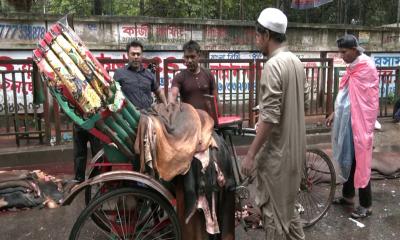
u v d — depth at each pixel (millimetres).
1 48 7242
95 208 2891
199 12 10430
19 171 5043
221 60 6582
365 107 4098
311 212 4148
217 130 3527
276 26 2734
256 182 3059
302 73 2859
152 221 3291
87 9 9117
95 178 2865
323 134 7234
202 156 2943
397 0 12539
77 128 4504
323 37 10047
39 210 4344
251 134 3547
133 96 4270
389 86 8828
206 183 2928
